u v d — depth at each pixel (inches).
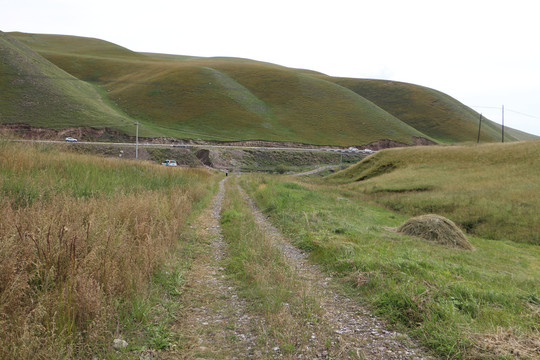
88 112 3481.8
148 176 577.0
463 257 354.0
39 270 150.2
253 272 219.6
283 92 5920.3
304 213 478.0
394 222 646.5
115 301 151.4
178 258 249.4
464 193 987.9
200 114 4842.5
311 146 4461.1
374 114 5698.8
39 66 4037.9
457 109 7337.6
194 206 514.3
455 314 158.7
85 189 332.8
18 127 2719.0
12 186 264.1
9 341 111.3
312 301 179.6
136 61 7514.8
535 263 433.7
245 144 4141.2
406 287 189.9
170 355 126.9
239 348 134.1
